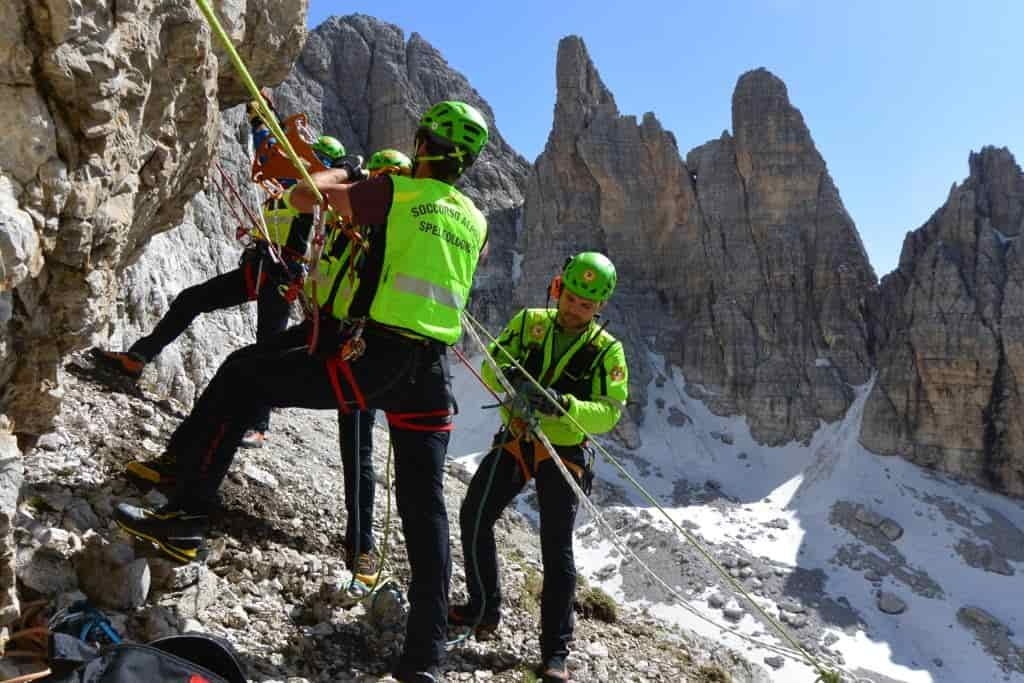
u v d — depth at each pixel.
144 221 4.13
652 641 6.51
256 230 5.76
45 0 2.45
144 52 3.07
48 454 4.68
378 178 3.37
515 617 5.69
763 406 75.38
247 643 3.97
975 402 66.62
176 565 3.91
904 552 59.59
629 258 84.31
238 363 3.60
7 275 2.49
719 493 68.94
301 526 5.45
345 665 4.20
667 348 81.50
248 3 4.98
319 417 8.93
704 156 85.19
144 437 5.50
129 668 2.12
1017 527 62.19
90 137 2.81
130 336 8.11
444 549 3.66
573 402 4.73
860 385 75.19
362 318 3.34
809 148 80.94
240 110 13.40
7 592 2.89
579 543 55.84
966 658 48.59
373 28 100.69
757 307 78.94
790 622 49.66
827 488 67.31
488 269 89.50
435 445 3.63
